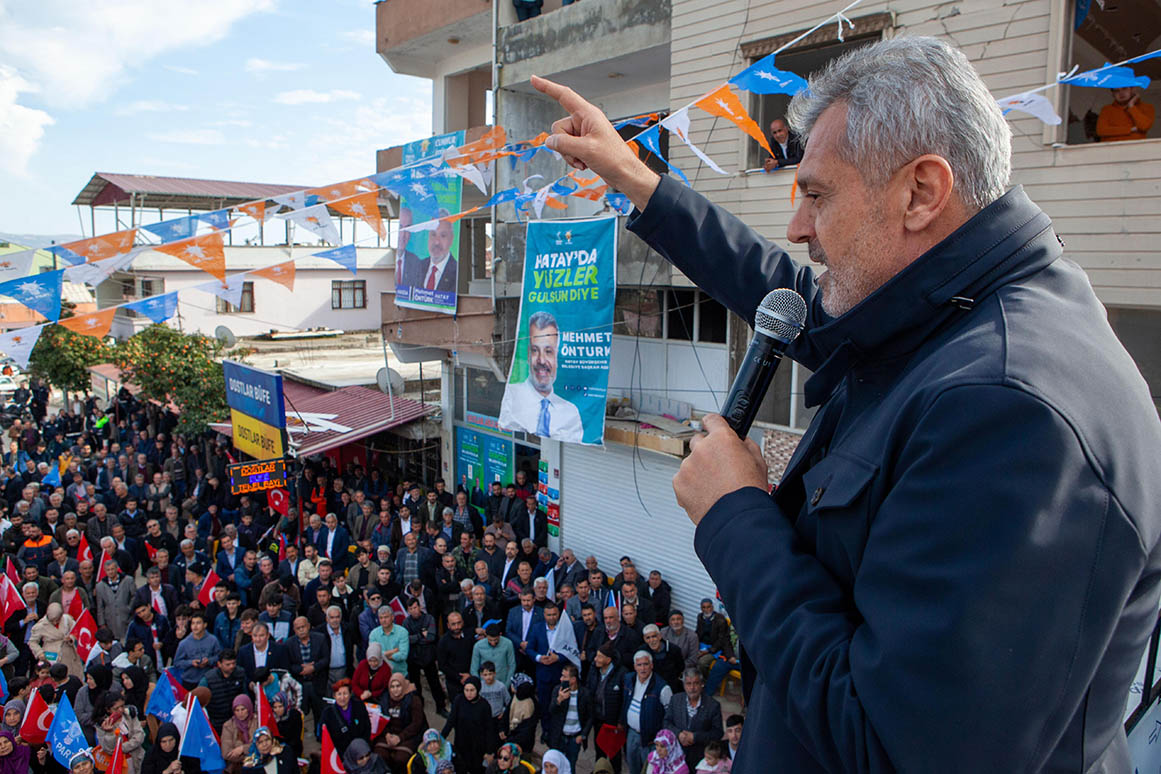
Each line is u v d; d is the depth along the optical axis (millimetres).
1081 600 924
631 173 2006
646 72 12695
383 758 8633
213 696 9219
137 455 19328
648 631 9398
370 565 11945
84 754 7688
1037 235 1179
